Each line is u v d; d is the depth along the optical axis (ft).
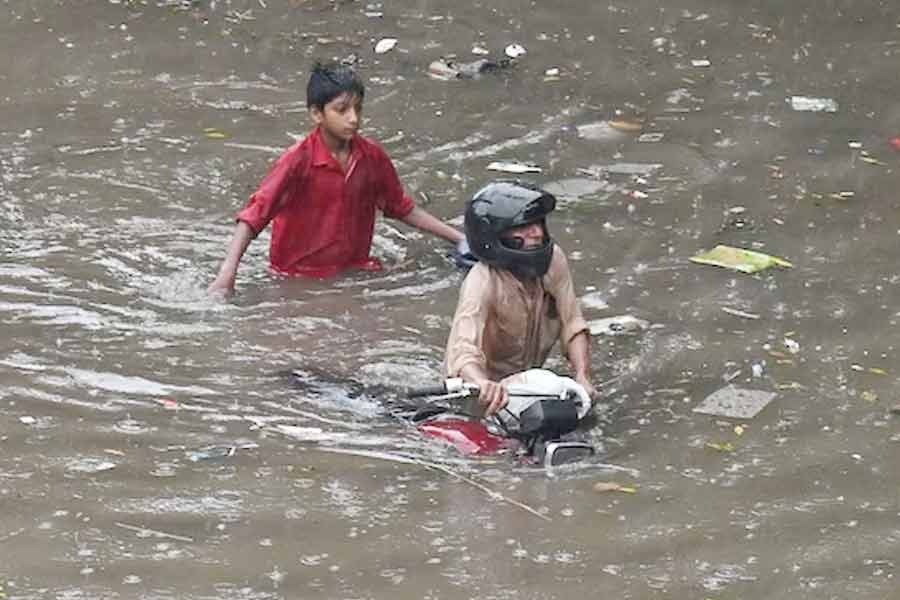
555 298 74.08
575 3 134.41
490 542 62.95
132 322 81.35
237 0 132.77
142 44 123.54
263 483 66.80
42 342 78.69
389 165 88.94
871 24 130.41
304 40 125.39
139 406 72.90
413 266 90.02
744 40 127.13
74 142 105.60
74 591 58.95
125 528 63.31
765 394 75.31
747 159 104.83
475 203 72.49
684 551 62.69
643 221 95.09
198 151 104.94
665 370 77.41
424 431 71.41
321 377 75.87
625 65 121.70
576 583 60.23
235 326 81.51
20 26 126.31
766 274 88.22
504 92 116.16
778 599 59.67
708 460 69.62
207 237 92.68
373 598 58.95
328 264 88.17
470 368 70.38
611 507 65.77
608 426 72.49
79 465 67.82
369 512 64.85
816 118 112.16
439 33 127.44
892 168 103.71
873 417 73.31
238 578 60.03
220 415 72.38
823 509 65.92
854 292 86.28
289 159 86.58
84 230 92.63
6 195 97.04
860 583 60.80
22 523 63.46
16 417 71.51
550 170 102.68
